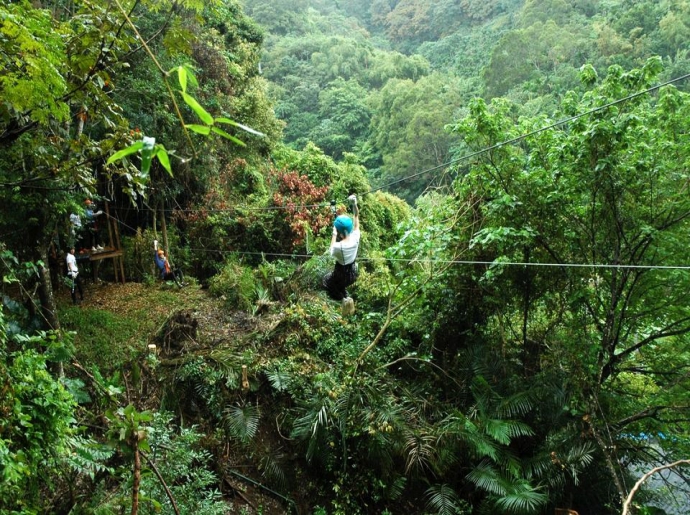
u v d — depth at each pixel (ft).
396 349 33.73
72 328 31.86
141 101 39.88
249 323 35.06
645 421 28.84
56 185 23.43
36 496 15.65
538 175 29.32
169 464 19.54
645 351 29.71
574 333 29.12
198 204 47.24
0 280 24.26
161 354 30.78
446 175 38.86
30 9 17.40
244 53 66.59
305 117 152.05
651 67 25.55
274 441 29.07
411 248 31.91
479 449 26.16
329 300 37.65
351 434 27.48
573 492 28.04
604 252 28.43
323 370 31.27
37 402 15.21
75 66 18.99
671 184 26.91
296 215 45.62
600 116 25.58
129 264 44.32
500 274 29.22
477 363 31.27
